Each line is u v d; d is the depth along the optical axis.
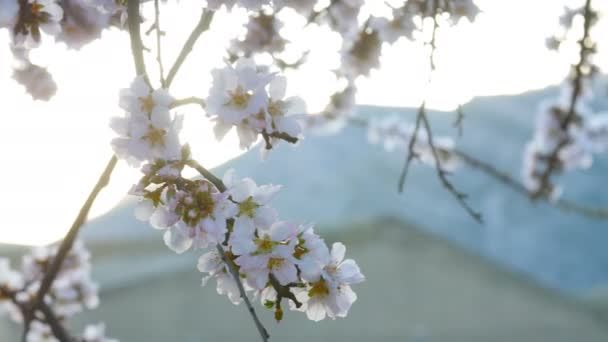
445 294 16.61
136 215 1.97
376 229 16.55
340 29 3.76
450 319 16.53
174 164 1.94
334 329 16.25
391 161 19.72
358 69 4.21
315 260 1.97
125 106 1.97
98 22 2.80
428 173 19.69
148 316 15.35
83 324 14.71
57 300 4.44
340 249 2.06
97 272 15.35
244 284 2.02
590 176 21.02
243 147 2.01
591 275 18.69
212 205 1.93
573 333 16.61
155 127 1.95
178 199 1.93
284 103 2.04
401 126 8.59
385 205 17.86
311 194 17.98
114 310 15.26
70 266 4.41
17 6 2.45
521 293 16.67
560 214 20.30
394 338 16.41
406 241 16.56
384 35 3.75
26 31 2.47
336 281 1.99
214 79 2.00
